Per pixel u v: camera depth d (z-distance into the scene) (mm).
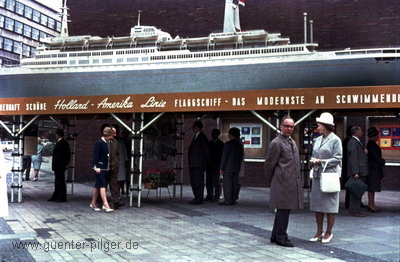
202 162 12641
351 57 10281
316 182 7590
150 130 12781
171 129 14305
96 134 20250
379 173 11281
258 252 6809
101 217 10172
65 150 12992
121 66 12070
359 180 10461
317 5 18453
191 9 20094
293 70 10633
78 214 10594
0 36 67625
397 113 12031
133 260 6258
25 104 12602
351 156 10523
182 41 12539
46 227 8812
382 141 16859
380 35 17641
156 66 11758
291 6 18750
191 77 11430
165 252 6758
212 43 12312
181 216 10430
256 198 14391
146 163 19016
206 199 13680
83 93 12273
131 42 13055
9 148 50406
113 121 20062
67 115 14125
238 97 10953
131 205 12117
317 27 18438
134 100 11828
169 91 11586
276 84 10742
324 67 10422
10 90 12828
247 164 18250
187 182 19031
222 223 9469
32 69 12719
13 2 70312
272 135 17969
